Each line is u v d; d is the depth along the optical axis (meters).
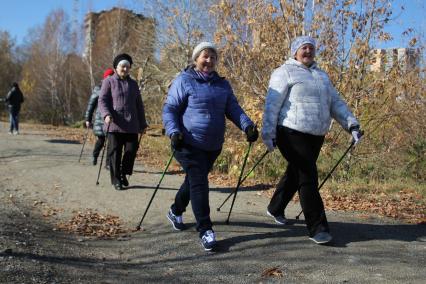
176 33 22.44
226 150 9.53
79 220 5.78
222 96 4.82
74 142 15.35
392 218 6.15
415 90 9.52
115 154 7.51
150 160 11.37
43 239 4.81
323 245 4.77
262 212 6.22
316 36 9.20
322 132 4.93
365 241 4.96
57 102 42.97
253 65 9.52
